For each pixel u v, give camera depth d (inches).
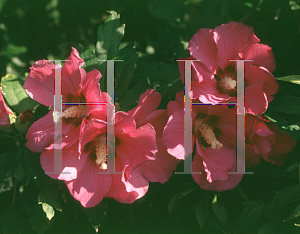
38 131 23.8
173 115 23.5
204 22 28.2
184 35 28.4
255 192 26.5
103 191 23.8
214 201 25.7
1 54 27.7
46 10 28.2
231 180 24.7
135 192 23.9
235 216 26.4
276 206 25.4
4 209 25.7
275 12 27.6
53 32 28.5
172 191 26.2
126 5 28.7
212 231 26.5
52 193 24.9
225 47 24.6
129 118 22.9
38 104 26.0
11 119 25.0
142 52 28.6
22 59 28.1
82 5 28.4
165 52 28.1
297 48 27.2
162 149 24.3
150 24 28.9
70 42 28.7
